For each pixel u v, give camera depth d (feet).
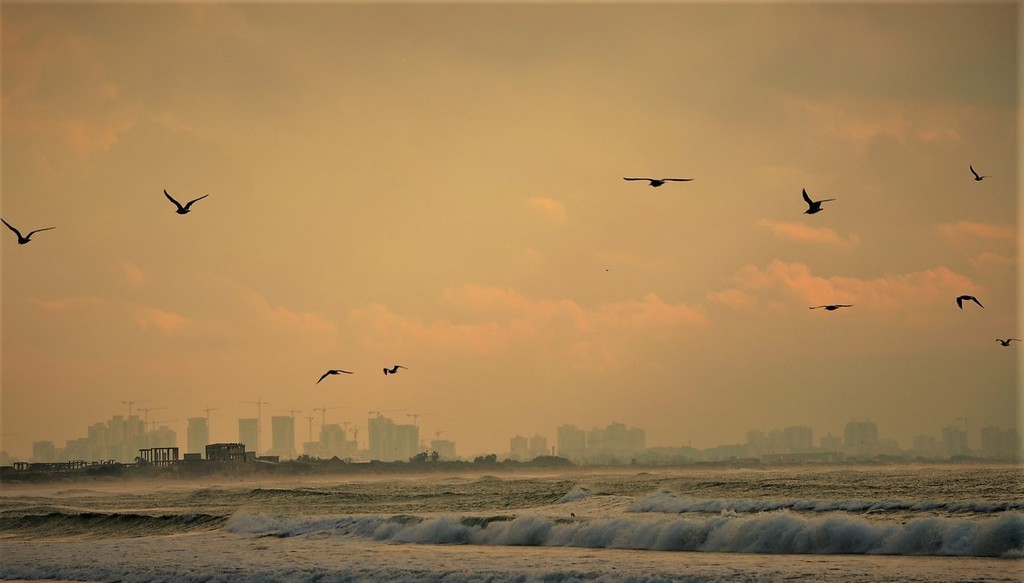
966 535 456.86
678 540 503.61
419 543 566.36
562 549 515.09
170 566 504.02
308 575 457.27
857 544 472.03
